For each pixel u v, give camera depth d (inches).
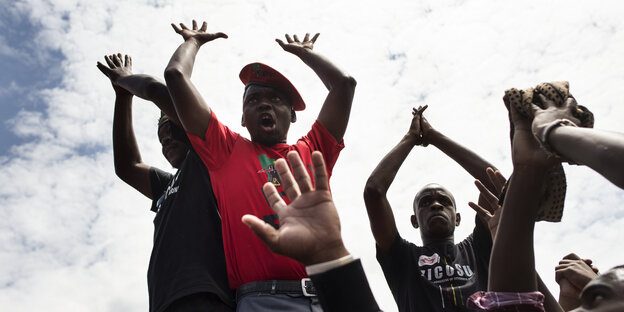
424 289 229.5
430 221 257.8
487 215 155.9
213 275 179.9
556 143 98.8
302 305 167.9
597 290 89.9
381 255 243.8
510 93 114.2
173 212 195.5
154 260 189.6
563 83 112.6
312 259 104.6
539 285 136.4
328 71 218.4
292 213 107.5
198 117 192.7
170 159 242.5
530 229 110.5
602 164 87.4
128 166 247.3
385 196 240.5
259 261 174.7
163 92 211.0
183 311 172.4
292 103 225.6
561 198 112.8
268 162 197.5
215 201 196.9
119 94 245.3
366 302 102.6
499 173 162.9
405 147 255.1
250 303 168.7
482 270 233.1
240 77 223.9
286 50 231.9
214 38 220.7
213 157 195.0
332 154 210.8
